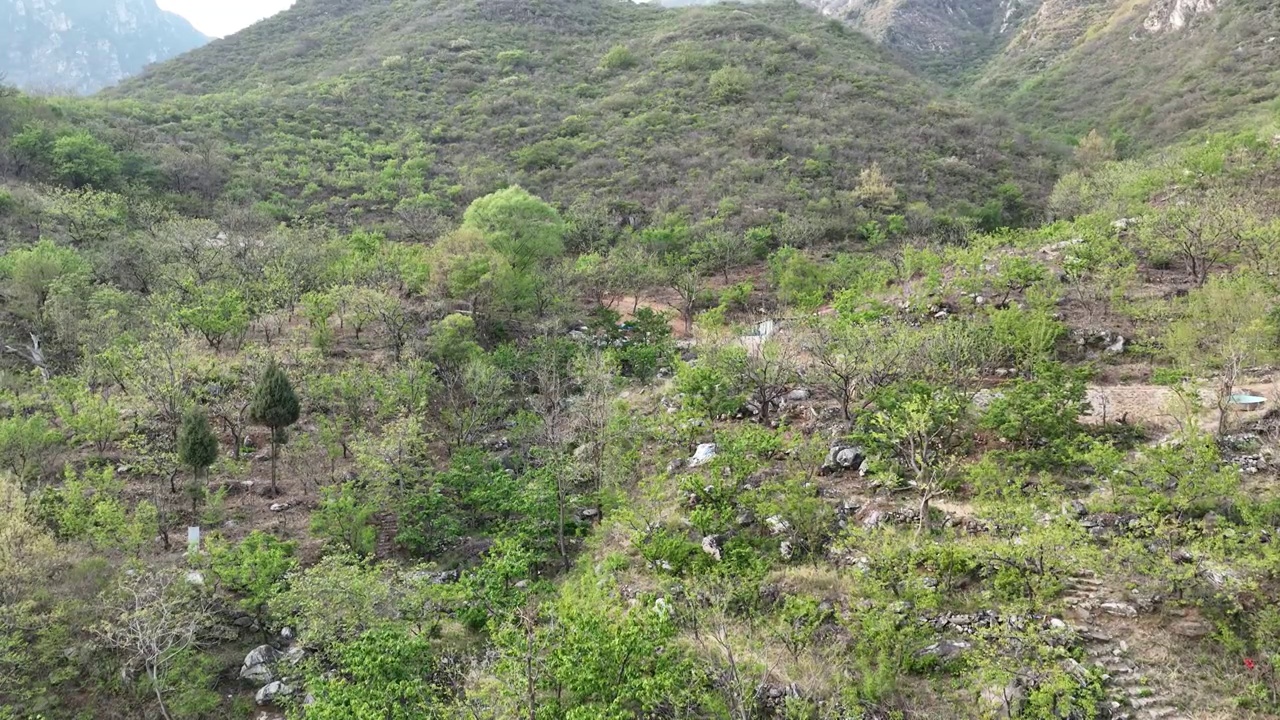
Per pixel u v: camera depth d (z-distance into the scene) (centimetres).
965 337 2409
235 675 1809
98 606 1778
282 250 3859
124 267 3844
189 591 1881
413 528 2266
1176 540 1569
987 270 3253
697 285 4253
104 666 1723
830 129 6850
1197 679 1311
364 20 10856
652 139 6738
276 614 1797
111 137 5800
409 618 1820
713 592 1642
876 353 2345
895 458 2038
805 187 5941
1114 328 2669
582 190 6022
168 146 5819
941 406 2008
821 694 1360
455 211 5709
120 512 2019
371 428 2747
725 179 6031
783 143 6544
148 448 2525
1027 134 7550
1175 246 2922
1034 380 2252
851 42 10262
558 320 3638
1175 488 1712
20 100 5650
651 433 2503
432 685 1500
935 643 1438
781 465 2156
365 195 5781
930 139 6869
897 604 1494
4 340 3219
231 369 2920
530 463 2608
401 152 6669
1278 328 2203
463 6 10294
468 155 6731
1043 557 1493
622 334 3706
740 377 2595
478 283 3459
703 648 1478
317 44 10044
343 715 1351
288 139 6594
